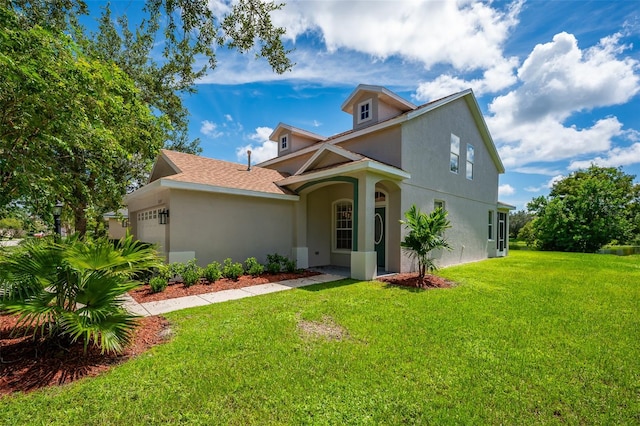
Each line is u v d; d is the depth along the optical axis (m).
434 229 8.52
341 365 3.50
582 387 3.08
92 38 12.67
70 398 2.82
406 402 2.78
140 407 2.70
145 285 8.05
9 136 5.07
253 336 4.37
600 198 23.12
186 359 3.63
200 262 9.14
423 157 11.23
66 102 4.88
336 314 5.47
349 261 12.24
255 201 10.55
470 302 6.34
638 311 5.71
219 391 2.95
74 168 7.64
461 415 2.60
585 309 5.83
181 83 14.48
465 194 14.02
